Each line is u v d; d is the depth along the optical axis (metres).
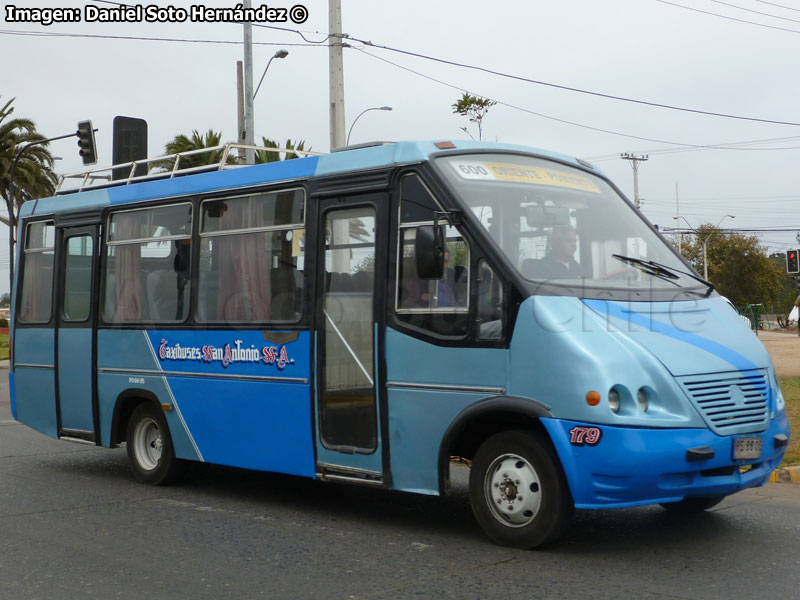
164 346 9.07
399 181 7.18
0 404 18.02
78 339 10.04
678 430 5.95
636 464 5.80
